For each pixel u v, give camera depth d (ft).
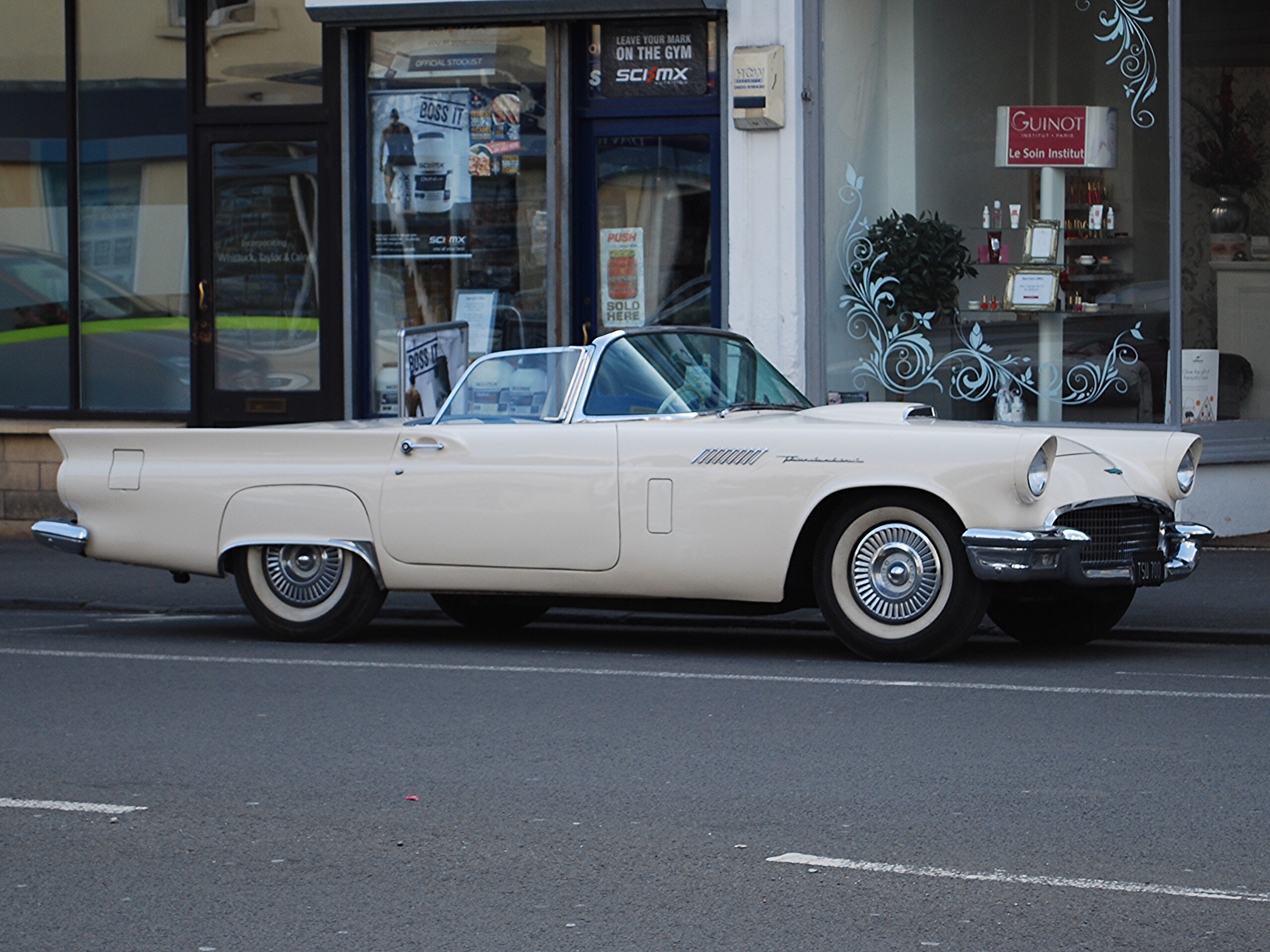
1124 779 26.58
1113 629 42.88
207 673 37.93
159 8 68.03
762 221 60.34
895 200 61.26
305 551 42.83
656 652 41.06
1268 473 58.80
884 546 37.73
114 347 69.36
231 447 43.09
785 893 21.12
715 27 63.16
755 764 27.96
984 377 60.90
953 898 20.84
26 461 67.87
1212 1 58.54
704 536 38.52
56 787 27.04
